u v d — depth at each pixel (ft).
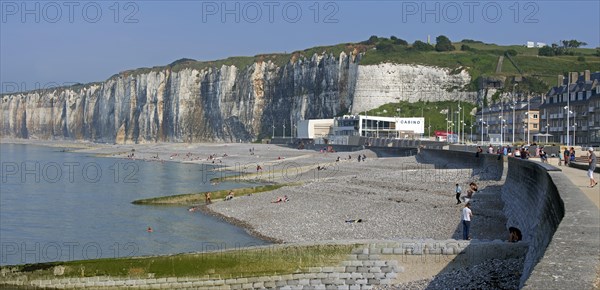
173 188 293.23
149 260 93.56
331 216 167.32
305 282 87.81
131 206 223.30
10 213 208.23
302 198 205.98
